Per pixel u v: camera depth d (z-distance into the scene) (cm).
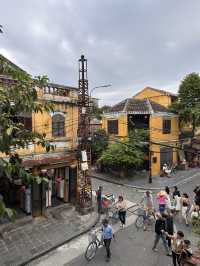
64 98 1502
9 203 1394
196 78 2742
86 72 1505
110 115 2722
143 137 2461
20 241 1112
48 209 1466
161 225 1021
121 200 1309
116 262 971
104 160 2336
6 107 404
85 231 1233
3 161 354
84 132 1504
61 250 1064
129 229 1275
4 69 419
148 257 1007
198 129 3194
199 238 1092
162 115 2625
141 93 3441
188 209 1342
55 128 1465
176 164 2798
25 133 425
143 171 2569
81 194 1484
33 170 1330
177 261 901
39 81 453
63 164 1487
